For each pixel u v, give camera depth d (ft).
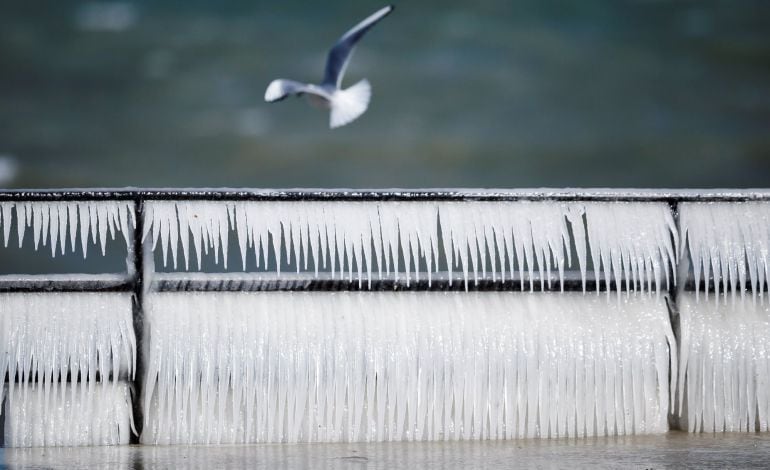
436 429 66.08
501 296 66.90
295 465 58.70
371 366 65.51
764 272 68.18
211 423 65.05
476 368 66.08
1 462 59.62
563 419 66.80
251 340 64.90
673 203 67.51
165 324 64.44
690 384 68.13
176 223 64.59
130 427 65.05
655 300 67.87
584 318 67.10
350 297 66.08
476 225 66.08
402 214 65.77
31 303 63.82
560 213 66.49
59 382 64.34
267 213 65.05
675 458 60.64
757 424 69.46
